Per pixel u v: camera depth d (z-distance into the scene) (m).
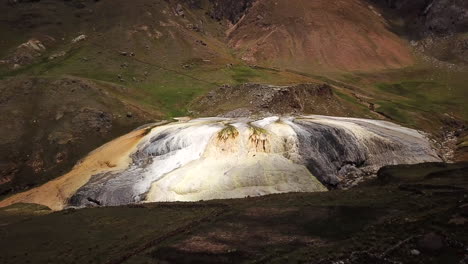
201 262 33.62
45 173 78.81
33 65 140.75
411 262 30.16
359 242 33.84
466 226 34.09
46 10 174.75
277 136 69.75
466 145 84.25
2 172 77.44
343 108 104.88
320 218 40.44
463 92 137.38
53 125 87.62
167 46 155.25
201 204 50.91
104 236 41.97
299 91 99.69
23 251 39.38
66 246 39.88
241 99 98.75
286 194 52.97
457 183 47.06
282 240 36.22
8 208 62.47
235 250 35.03
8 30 161.62
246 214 44.09
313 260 31.69
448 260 29.80
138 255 36.00
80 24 169.50
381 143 74.94
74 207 63.06
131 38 156.62
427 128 102.88
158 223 44.59
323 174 65.81
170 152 71.31
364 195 46.56
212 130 71.94
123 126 90.19
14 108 91.00
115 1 183.50
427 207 39.31
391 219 37.47
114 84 109.81
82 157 81.25
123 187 63.66
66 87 97.94
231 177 61.62
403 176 55.00
